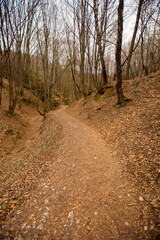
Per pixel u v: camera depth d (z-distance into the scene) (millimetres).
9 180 4844
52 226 2570
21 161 6762
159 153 3873
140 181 3396
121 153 5023
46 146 7250
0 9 9555
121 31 7227
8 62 14227
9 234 2443
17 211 3004
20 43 15094
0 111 13656
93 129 9078
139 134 5387
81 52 16938
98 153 5590
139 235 2174
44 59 21453
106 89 13414
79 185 3709
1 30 10711
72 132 8961
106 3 10352
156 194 2865
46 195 3439
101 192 3355
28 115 19141
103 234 2312
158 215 2412
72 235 2359
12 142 9992
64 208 2980
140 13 11031
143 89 9359
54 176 4238
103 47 13219
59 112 20906
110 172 4148
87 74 21234
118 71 8500
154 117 5805
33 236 2396
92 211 2822
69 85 46438
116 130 7000
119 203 2936
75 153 5785
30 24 16391
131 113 7504
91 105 13992
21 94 22438
